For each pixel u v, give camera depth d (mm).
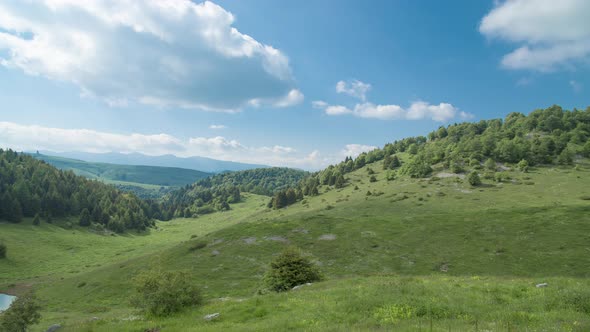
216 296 53188
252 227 97188
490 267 58656
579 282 22625
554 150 170500
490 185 135750
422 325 14164
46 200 169875
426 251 70000
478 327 13555
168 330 17719
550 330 12609
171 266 74562
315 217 103125
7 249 110750
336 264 69250
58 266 105125
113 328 19297
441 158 198750
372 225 90625
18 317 26031
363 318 16297
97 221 185250
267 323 16719
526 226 72812
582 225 68312
